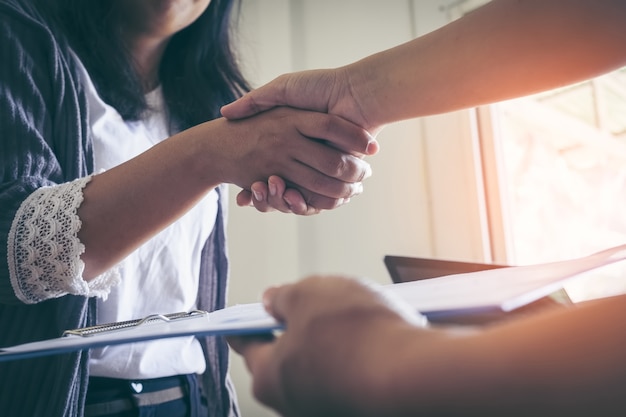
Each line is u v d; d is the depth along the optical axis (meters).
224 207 0.94
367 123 0.69
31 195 0.56
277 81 0.69
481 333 0.18
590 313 0.17
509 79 0.57
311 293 0.22
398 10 1.53
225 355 0.89
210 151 0.62
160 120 0.93
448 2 1.46
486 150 1.43
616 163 1.37
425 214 1.48
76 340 0.31
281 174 0.67
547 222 1.43
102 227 0.56
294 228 1.56
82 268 0.53
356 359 0.19
